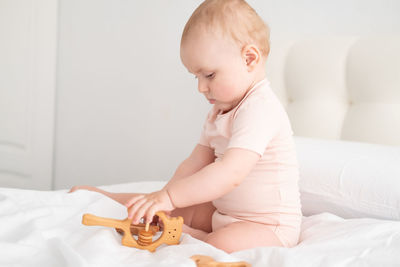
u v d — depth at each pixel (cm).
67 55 267
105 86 253
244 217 94
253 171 94
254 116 90
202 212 103
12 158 279
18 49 273
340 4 175
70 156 270
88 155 263
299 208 97
